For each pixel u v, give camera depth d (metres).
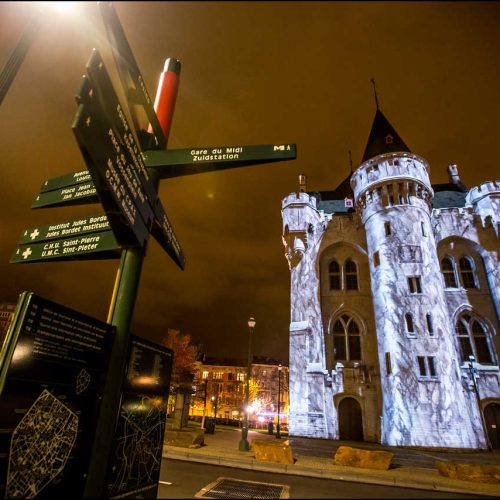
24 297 3.33
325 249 33.31
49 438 3.42
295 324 30.08
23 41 4.01
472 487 9.80
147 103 4.24
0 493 2.99
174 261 5.41
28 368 3.27
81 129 2.36
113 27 3.10
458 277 30.53
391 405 24.75
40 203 4.81
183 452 13.20
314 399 27.16
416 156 31.62
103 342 3.61
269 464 11.80
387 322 27.05
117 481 3.88
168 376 5.25
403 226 29.25
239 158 4.45
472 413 25.45
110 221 3.26
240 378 70.88
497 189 31.25
